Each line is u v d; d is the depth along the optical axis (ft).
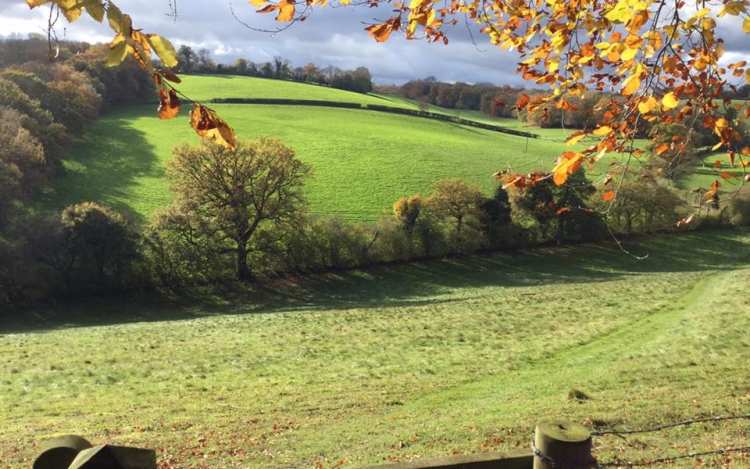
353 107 355.77
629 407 42.16
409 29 14.97
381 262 162.81
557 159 15.19
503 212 174.19
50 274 134.51
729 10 12.12
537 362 64.54
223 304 135.95
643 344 68.23
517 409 44.47
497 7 17.56
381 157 242.78
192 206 147.84
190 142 249.55
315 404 50.67
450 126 329.31
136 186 199.72
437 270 159.63
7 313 126.41
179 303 136.87
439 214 170.40
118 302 135.85
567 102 16.80
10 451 39.17
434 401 50.34
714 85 14.47
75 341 84.33
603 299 104.32
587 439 13.33
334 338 82.02
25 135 171.53
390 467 13.71
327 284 149.59
